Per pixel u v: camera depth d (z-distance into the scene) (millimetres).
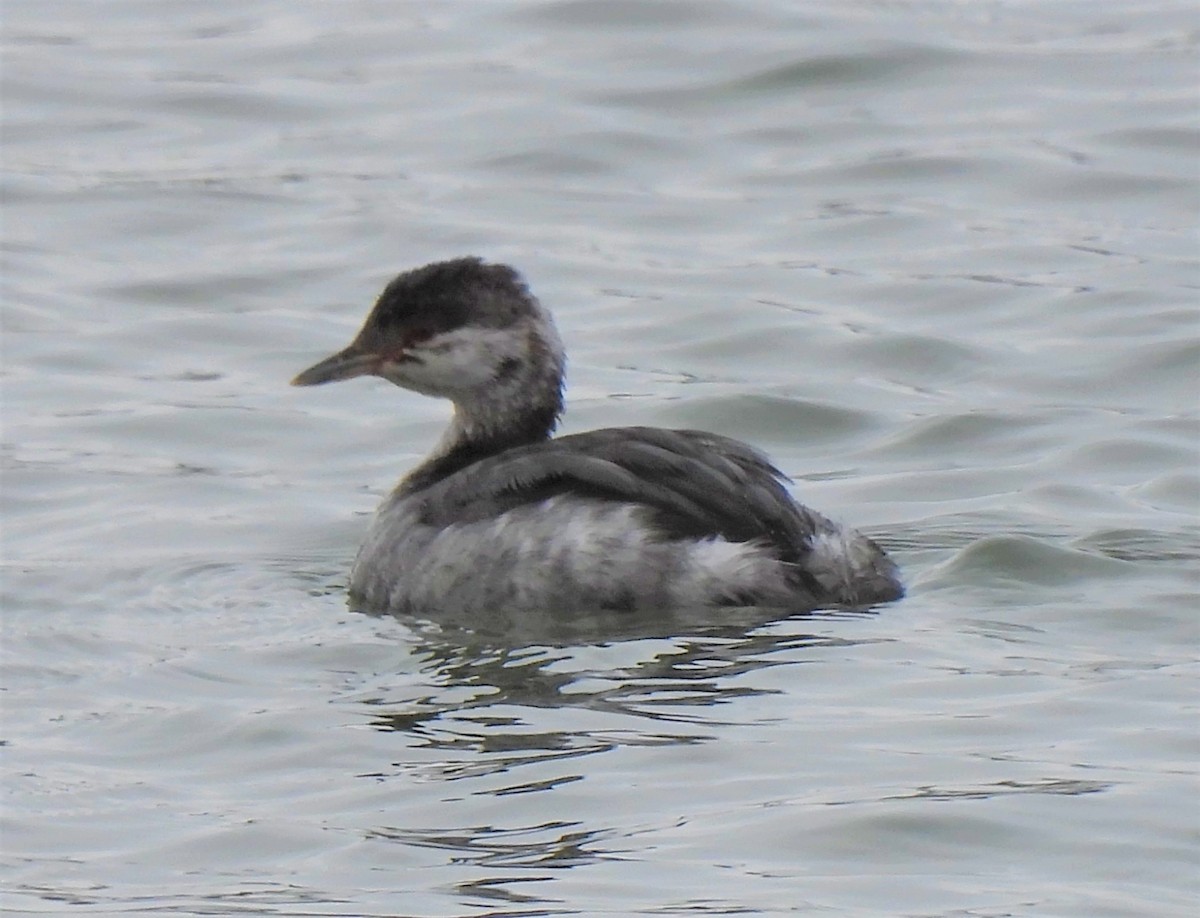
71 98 27609
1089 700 11805
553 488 13906
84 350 20766
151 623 14094
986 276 21844
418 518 14281
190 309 21797
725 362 20156
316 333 21156
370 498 17266
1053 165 24578
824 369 19969
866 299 21484
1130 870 9859
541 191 24547
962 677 12188
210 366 20469
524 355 15055
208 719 12125
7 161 25688
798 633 12984
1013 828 10281
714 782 10859
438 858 10195
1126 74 27219
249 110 27109
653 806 10633
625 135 25828
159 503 17109
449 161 25438
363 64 28469
